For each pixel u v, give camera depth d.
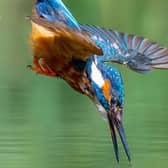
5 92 21.56
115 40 8.88
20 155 15.30
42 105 20.09
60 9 8.01
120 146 15.72
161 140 16.28
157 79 23.25
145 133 16.89
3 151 15.47
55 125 17.77
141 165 14.87
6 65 25.78
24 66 25.31
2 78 23.61
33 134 16.75
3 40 27.89
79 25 8.27
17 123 17.94
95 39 8.79
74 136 16.59
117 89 8.48
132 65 8.76
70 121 18.14
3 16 28.23
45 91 21.55
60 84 22.05
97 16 31.53
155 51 8.90
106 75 8.44
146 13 32.19
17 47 27.41
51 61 8.20
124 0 31.81
